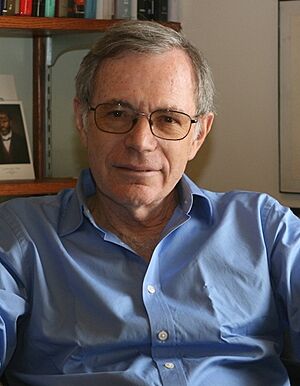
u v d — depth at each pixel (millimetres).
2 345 1575
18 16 2123
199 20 2523
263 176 2432
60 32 2283
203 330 1592
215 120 2516
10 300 1586
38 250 1644
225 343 1604
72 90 2516
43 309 1602
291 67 2340
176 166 1614
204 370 1571
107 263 1638
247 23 2432
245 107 2453
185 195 1713
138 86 1560
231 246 1689
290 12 2330
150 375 1539
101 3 2264
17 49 2473
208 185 2543
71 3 2230
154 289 1613
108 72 1583
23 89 2490
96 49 1612
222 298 1630
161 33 1595
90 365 1565
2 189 2137
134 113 1571
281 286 1687
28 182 2199
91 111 1613
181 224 1688
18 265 1626
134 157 1573
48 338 1584
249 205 1757
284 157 2375
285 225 1733
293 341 1707
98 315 1589
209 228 1718
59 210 1714
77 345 1568
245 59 2443
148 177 1590
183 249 1684
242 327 1630
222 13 2477
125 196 1596
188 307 1606
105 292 1598
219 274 1652
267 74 2404
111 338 1565
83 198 1689
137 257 1640
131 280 1623
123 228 1697
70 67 2510
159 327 1576
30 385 1607
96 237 1662
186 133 1615
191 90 1620
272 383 1645
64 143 2506
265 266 1681
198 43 2531
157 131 1581
